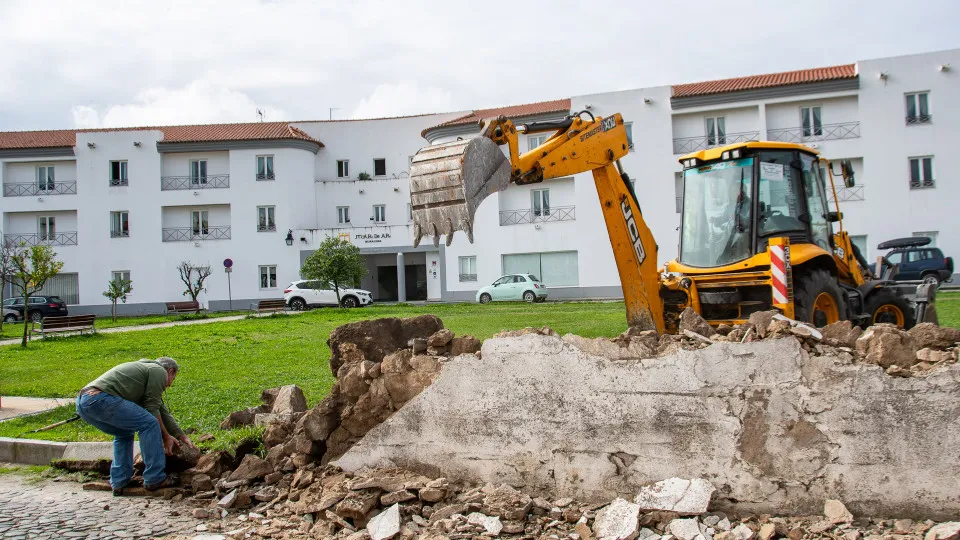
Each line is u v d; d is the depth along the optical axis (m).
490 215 40.66
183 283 44.09
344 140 47.53
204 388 11.30
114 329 24.42
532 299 36.28
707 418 5.17
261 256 43.84
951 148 34.47
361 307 33.41
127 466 6.59
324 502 5.64
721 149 9.81
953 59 34.38
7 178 44.66
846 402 4.89
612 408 5.44
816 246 9.62
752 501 5.03
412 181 6.84
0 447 8.02
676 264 10.10
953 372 4.69
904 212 34.97
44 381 13.03
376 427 6.23
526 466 5.69
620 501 5.17
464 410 5.92
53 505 6.26
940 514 4.68
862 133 35.41
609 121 8.84
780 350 5.04
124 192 44.09
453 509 5.41
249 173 43.94
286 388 8.28
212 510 6.01
